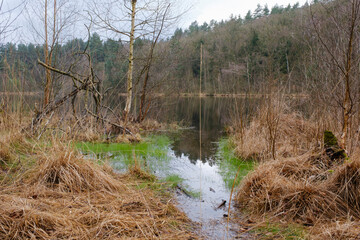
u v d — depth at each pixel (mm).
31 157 4539
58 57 8211
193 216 3311
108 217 2725
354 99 4293
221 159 6355
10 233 2238
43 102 7293
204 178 4898
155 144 7812
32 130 6184
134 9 8500
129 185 4129
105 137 7973
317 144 4754
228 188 4406
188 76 31031
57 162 3783
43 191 3262
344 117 4195
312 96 6254
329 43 4699
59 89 7637
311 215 3027
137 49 11758
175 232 2795
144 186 4152
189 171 5312
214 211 3496
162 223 2910
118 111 10641
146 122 11805
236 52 35812
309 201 3193
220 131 11234
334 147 4160
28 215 2414
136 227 2754
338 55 4480
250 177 3996
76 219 2645
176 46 13406
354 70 4508
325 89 5180
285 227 2934
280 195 3369
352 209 3078
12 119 6105
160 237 2627
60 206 2924
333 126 5461
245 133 7320
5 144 4602
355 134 4734
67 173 3617
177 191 4148
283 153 5680
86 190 3551
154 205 3412
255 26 38969
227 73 31516
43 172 3664
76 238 2357
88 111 7496
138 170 4691
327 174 3656
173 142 8562
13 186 3408
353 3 3828
